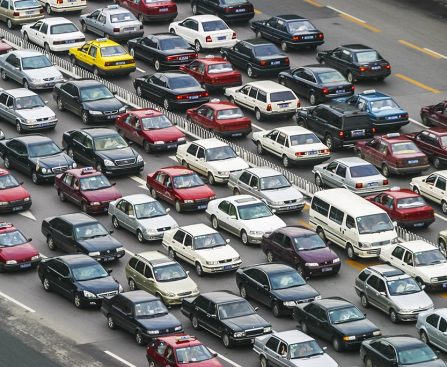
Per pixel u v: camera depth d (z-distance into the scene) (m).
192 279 153.38
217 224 165.25
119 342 138.75
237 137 190.00
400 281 144.75
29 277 154.38
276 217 163.50
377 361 131.12
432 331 137.25
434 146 180.88
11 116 190.75
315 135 181.62
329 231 160.88
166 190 170.38
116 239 163.00
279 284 145.62
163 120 186.88
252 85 195.00
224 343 137.88
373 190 171.12
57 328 142.00
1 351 136.88
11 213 169.50
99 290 145.75
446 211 169.00
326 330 137.50
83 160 181.00
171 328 137.12
